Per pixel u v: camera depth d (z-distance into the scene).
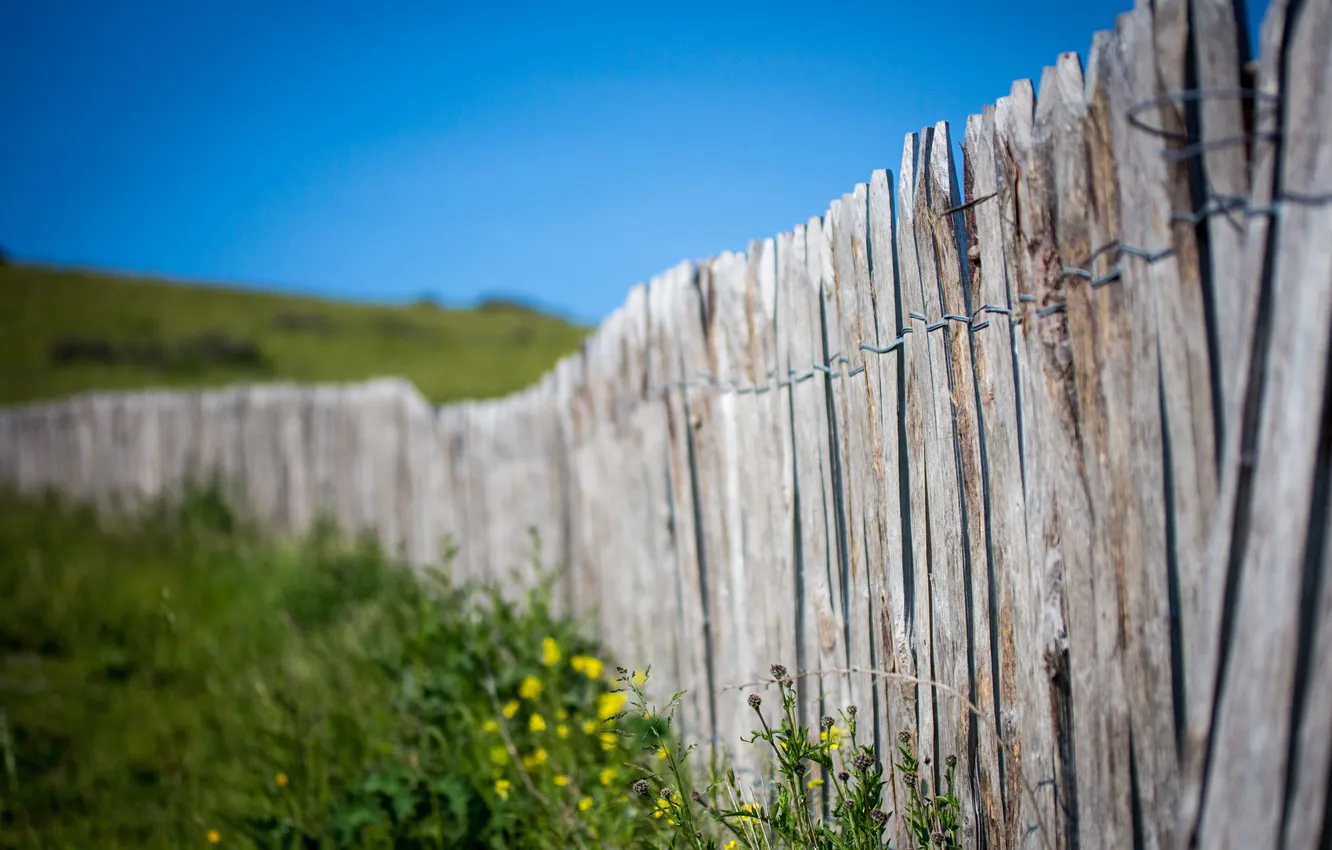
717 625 3.54
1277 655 1.43
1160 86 1.71
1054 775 2.01
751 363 3.23
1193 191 1.68
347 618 6.28
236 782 4.05
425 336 37.47
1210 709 1.53
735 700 3.39
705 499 3.61
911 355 2.38
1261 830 1.45
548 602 4.87
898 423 2.46
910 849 2.41
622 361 4.45
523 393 5.99
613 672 4.59
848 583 2.75
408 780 3.35
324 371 31.06
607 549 4.75
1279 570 1.44
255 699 4.80
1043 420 2.00
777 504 3.06
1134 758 1.83
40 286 40.75
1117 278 1.83
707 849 2.38
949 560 2.29
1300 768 1.42
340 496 8.92
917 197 2.35
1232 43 1.60
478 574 6.59
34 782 4.29
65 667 5.93
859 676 2.68
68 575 7.61
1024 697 2.09
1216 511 1.64
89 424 11.64
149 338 34.41
